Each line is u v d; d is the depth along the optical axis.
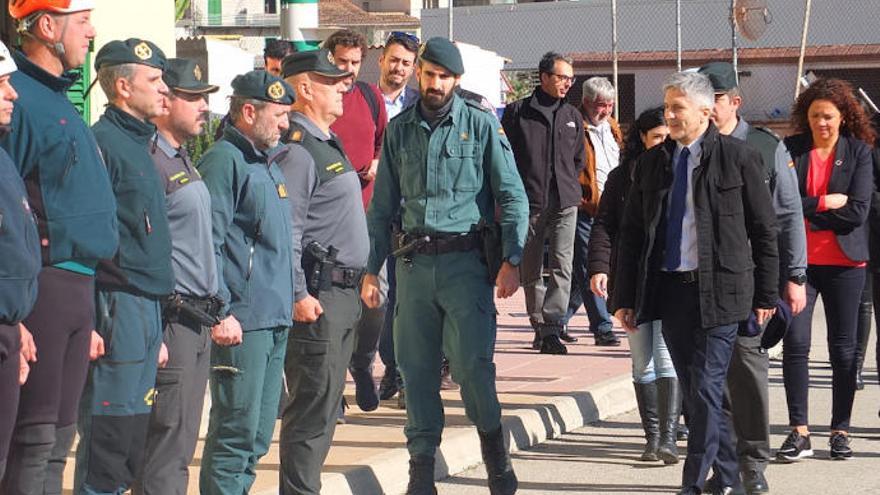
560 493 7.27
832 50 38.59
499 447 6.73
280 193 5.70
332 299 6.04
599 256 7.88
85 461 5.11
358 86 8.46
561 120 10.92
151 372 5.19
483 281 6.59
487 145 6.60
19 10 4.80
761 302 6.48
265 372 5.78
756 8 21.50
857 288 8.09
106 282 5.04
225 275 5.55
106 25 13.58
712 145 6.38
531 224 10.91
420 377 6.70
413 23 54.88
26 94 4.73
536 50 41.34
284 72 6.17
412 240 6.61
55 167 4.73
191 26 65.62
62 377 4.84
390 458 7.35
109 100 5.11
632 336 7.90
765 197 6.41
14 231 4.44
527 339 12.23
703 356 6.39
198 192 5.32
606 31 40.66
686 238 6.39
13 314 4.46
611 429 9.02
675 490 7.34
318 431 6.10
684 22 39.94
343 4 56.56
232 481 5.69
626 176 7.77
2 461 4.55
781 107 38.97
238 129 5.65
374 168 8.50
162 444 5.38
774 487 7.43
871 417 9.31
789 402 8.11
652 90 40.31
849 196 8.02
